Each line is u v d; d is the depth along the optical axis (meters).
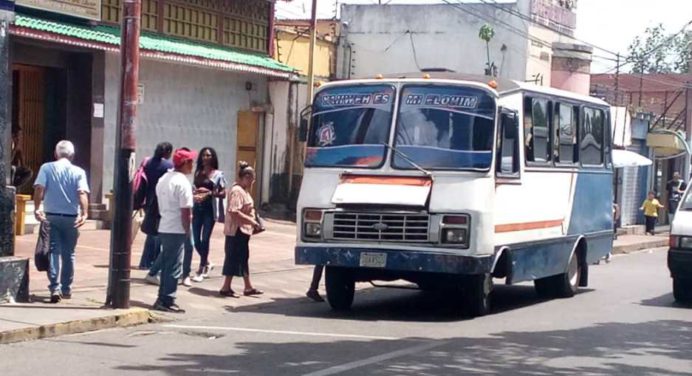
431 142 12.92
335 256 12.80
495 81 13.36
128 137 12.08
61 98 20.22
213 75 24.19
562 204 15.75
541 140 14.79
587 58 37.00
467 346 11.01
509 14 34.59
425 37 35.41
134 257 17.19
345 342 11.12
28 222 18.88
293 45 28.77
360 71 35.75
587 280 17.66
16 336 10.53
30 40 18.19
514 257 13.82
